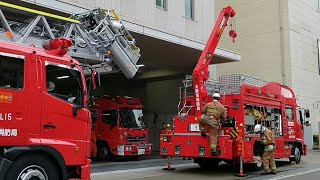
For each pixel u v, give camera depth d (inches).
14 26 313.3
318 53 1254.9
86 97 292.2
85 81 294.2
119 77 1009.5
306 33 1195.3
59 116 271.1
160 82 1077.1
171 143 519.2
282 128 603.5
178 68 942.4
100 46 347.9
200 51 756.6
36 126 257.1
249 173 515.8
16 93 249.3
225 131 492.1
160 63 883.4
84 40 340.2
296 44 1136.2
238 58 843.4
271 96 583.8
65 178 267.7
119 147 720.3
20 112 249.9
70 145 274.1
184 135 506.9
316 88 1227.9
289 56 1099.9
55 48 283.6
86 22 357.4
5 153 239.6
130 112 749.3
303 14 1190.3
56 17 321.1
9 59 250.5
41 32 318.3
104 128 744.3
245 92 513.0
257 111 544.4
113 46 351.6
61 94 275.7
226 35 1215.6
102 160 738.8
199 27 830.5
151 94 1086.4
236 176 478.0
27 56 258.8
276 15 1127.6
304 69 1167.0
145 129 762.8
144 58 821.9
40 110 260.4
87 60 344.5
